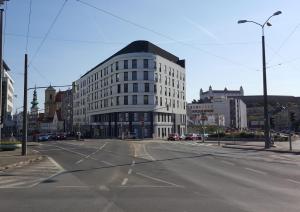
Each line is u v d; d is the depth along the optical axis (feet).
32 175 64.69
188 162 86.94
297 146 156.66
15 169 75.66
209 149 142.92
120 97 341.41
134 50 342.44
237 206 35.14
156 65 345.31
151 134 335.26
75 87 142.20
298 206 35.09
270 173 63.87
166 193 43.39
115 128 345.51
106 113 366.43
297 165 78.54
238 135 230.68
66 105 529.04
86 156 111.45
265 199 38.93
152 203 36.86
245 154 114.42
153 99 338.75
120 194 42.80
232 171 67.26
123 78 340.59
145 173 65.46
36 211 33.12
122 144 188.55
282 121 513.04
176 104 383.86
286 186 48.65
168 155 110.83
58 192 44.75
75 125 473.26
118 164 84.43
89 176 62.23
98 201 38.17
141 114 336.49
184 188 47.39
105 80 371.56
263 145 163.32
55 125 549.13
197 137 279.49
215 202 37.32
